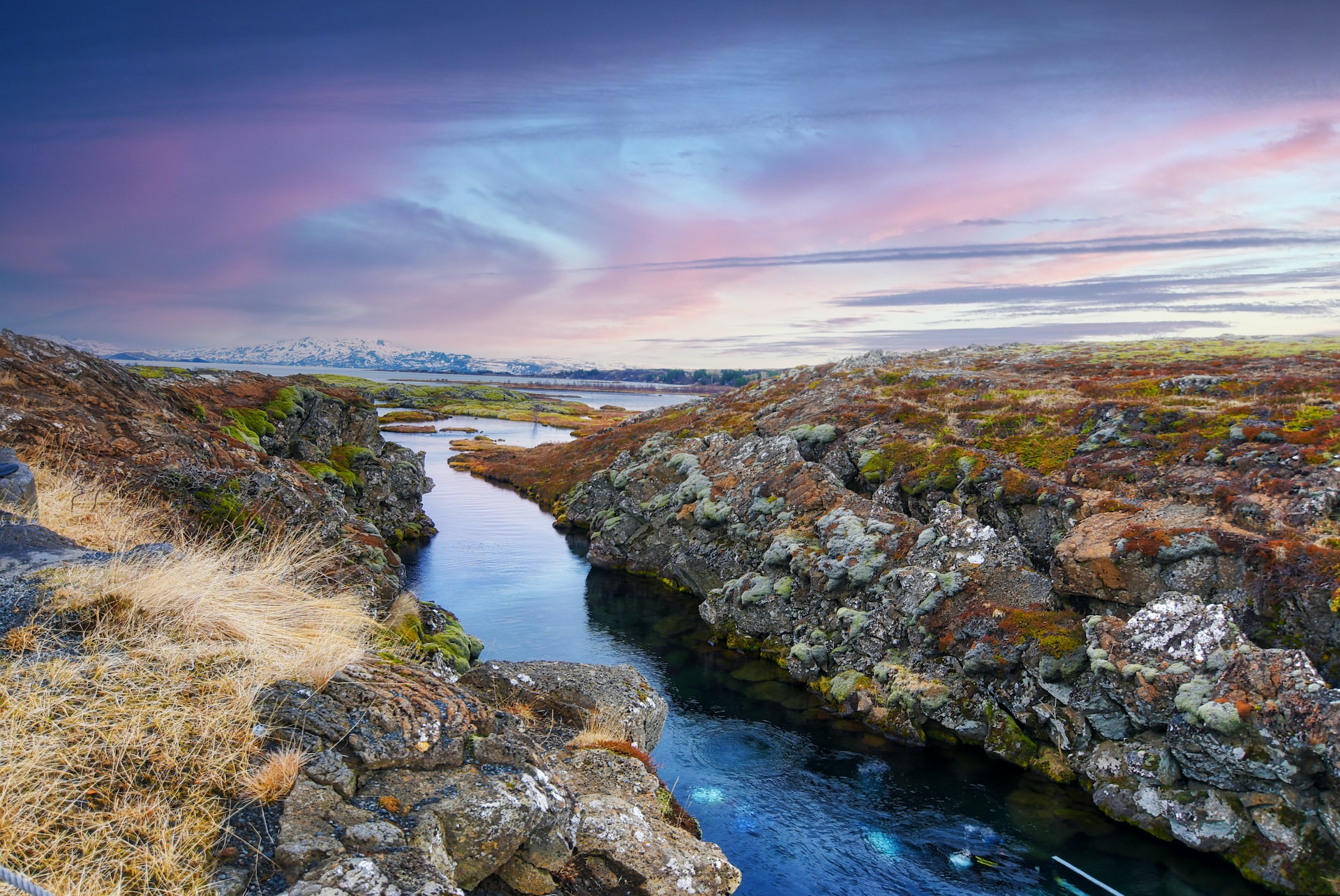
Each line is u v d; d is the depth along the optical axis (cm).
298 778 656
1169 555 2131
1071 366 5625
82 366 1809
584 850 829
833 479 3594
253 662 792
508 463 8369
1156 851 1770
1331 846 1612
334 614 1067
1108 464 2952
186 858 553
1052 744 2184
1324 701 1647
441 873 597
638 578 4241
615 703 1249
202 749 657
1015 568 2541
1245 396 3634
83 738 629
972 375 5366
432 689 852
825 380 6138
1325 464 2417
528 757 800
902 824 1866
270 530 1588
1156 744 1923
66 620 773
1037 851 1764
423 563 4322
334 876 552
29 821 539
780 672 2906
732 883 888
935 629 2483
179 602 848
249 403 3725
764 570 3300
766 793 2002
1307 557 1977
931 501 3216
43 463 1325
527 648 3045
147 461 1555
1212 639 1908
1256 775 1702
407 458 5459
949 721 2316
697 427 5950
